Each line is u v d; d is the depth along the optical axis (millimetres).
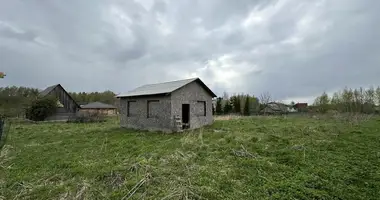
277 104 36688
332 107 31594
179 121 12656
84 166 6129
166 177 4973
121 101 16422
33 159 7168
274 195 4047
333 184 4496
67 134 12812
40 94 28453
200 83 14914
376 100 32000
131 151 7734
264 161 5973
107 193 4410
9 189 4805
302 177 4840
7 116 24641
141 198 4070
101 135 12102
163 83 16109
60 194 4453
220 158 6449
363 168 5402
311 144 8000
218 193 4172
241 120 18891
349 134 10141
